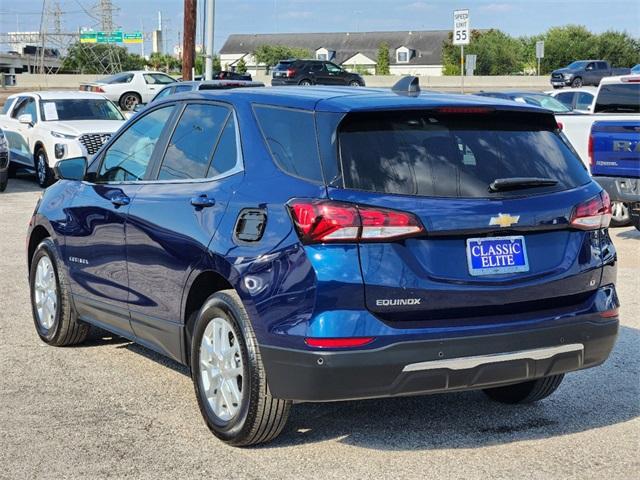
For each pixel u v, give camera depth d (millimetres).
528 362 4762
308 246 4496
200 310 5191
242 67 71375
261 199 4836
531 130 5121
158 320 5691
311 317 4449
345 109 4688
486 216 4645
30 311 8367
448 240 4602
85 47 98938
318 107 4836
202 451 4980
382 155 4652
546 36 90000
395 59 136875
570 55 88250
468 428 5352
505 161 4871
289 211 4613
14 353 6980
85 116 20062
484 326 4625
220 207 5113
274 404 4781
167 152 5918
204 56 24812
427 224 4523
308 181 4656
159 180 5871
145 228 5707
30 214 14953
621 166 11594
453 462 4828
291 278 4535
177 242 5363
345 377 4445
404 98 4941
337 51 141500
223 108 5535
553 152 5098
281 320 4566
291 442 5109
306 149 4773
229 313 4906
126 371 6512
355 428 5340
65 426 5387
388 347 4449
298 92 5242
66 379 6320
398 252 4508
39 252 7203
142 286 5816
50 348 7137
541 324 4758
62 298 6918
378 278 4453
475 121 4941
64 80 67938
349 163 4602
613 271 5145
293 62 48438
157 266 5609
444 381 4605
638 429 5348
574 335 4871
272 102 5184
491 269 4672
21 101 20875
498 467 4762
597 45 87750
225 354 5027
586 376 6414
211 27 24578
